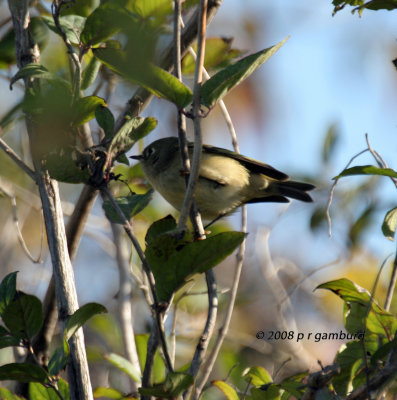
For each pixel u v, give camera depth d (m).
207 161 9.58
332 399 5.16
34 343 6.87
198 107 4.59
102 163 4.84
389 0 5.65
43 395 5.66
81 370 4.95
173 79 4.72
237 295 11.41
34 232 11.36
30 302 4.94
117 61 4.66
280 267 10.43
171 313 10.05
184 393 4.67
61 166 4.79
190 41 7.03
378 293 10.80
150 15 6.81
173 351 6.88
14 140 10.50
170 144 9.54
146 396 4.49
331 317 11.75
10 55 8.14
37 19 7.92
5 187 9.13
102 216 10.91
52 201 5.24
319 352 11.47
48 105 4.91
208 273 5.09
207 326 4.90
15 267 10.58
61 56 9.83
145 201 5.77
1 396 5.55
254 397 5.58
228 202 9.90
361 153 6.65
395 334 5.16
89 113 5.02
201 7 4.57
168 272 4.56
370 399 4.56
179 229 4.27
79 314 4.66
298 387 5.50
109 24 5.18
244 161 10.02
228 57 8.53
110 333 10.05
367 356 5.68
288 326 10.02
